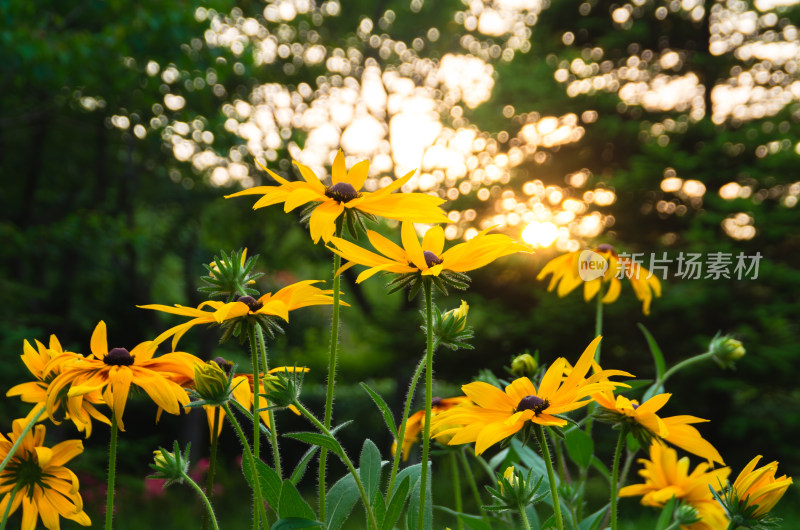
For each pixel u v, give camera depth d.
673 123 10.38
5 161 10.59
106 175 11.65
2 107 8.05
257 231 11.63
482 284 9.85
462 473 6.95
